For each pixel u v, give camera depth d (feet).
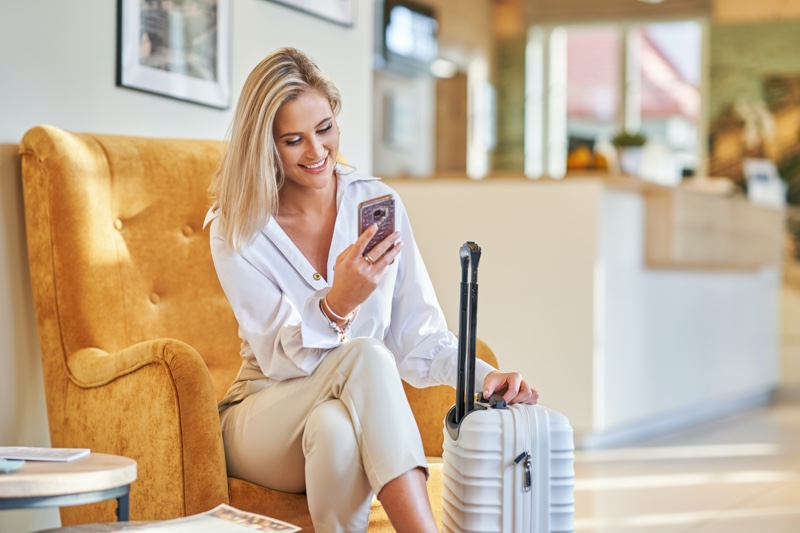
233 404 6.87
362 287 6.01
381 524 6.22
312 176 6.60
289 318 6.41
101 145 8.04
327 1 11.34
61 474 5.08
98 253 7.73
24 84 7.96
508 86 31.24
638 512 11.86
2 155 7.78
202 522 5.20
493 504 5.74
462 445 5.81
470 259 6.08
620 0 29.35
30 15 8.00
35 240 7.68
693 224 17.38
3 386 7.78
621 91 30.66
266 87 6.43
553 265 15.29
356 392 5.82
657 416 17.72
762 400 24.00
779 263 23.09
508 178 15.48
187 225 8.36
